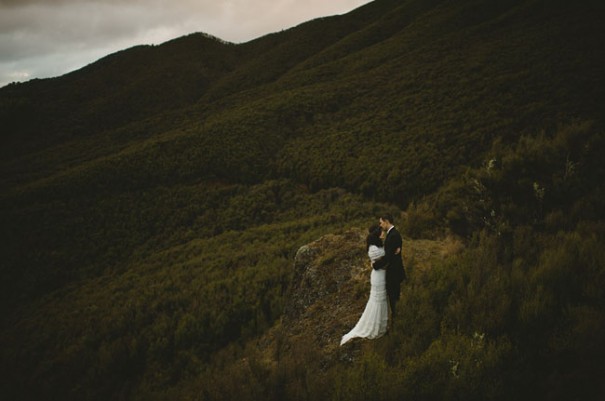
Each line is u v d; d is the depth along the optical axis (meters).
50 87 117.81
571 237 7.09
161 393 10.70
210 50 136.25
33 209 37.38
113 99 100.44
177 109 93.75
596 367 4.05
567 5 43.56
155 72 114.00
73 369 14.62
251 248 22.72
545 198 9.77
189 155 41.41
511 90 27.59
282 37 127.50
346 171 30.02
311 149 36.25
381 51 61.53
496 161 12.81
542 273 5.98
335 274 8.66
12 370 17.31
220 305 14.52
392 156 28.14
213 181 38.47
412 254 8.53
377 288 5.91
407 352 5.30
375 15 102.25
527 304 5.18
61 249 32.91
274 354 8.18
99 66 135.62
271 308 13.16
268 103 51.44
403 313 6.02
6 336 20.88
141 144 53.09
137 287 21.80
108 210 36.62
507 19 48.78
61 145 78.75
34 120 96.00
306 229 24.44
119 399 12.44
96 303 21.31
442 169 23.23
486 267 6.68
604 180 9.75
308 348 6.78
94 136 81.19
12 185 54.94
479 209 10.32
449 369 4.51
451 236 9.95
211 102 85.31
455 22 59.31
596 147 11.42
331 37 97.81
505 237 8.46
